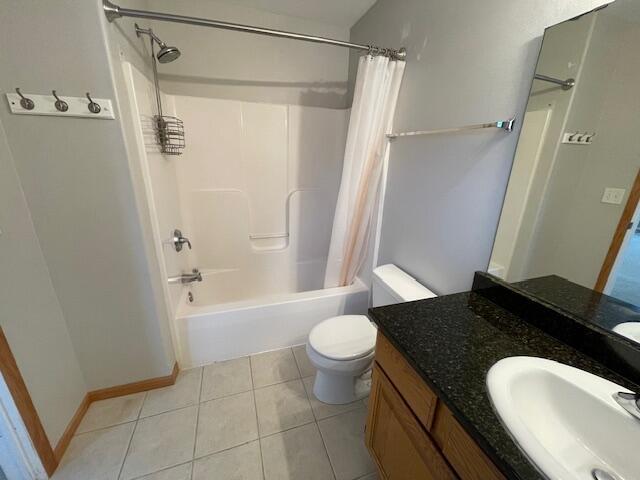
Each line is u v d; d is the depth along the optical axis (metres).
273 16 1.99
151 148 1.50
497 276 1.10
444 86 1.29
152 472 1.20
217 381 1.67
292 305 1.88
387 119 1.67
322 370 1.40
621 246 0.74
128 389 1.54
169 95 1.94
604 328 0.78
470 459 0.61
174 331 1.66
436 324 0.93
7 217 1.04
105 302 1.36
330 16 2.00
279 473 1.21
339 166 2.50
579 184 0.82
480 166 1.14
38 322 1.16
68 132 1.10
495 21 1.02
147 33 1.36
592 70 0.75
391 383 0.94
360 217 1.93
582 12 0.77
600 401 0.62
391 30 1.66
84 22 1.01
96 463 1.22
